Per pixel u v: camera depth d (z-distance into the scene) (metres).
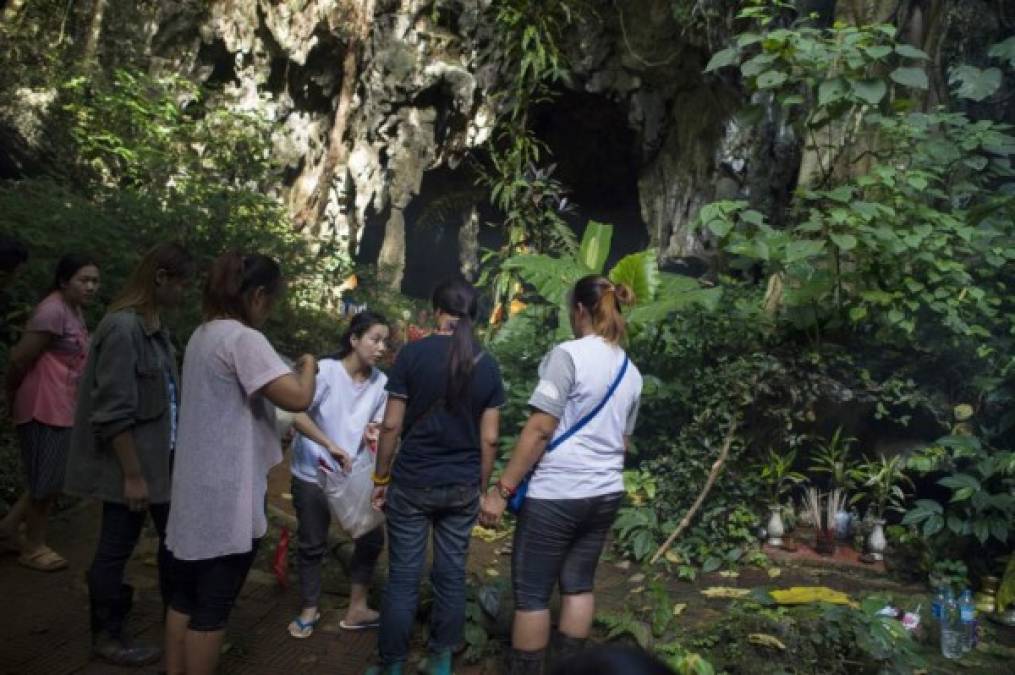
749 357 5.21
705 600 4.23
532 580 3.09
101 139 9.98
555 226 9.27
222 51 12.60
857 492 5.14
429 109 13.98
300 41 12.65
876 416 4.98
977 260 5.38
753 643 3.59
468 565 4.57
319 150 13.67
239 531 2.58
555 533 3.05
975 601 4.38
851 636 3.60
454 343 3.04
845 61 5.10
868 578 4.60
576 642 3.17
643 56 12.29
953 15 6.93
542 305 7.00
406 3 13.29
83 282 3.85
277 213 10.27
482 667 3.53
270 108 12.85
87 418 3.00
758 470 5.07
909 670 3.50
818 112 5.36
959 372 5.09
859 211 4.76
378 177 14.19
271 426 2.73
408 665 3.46
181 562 2.70
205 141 11.14
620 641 3.68
